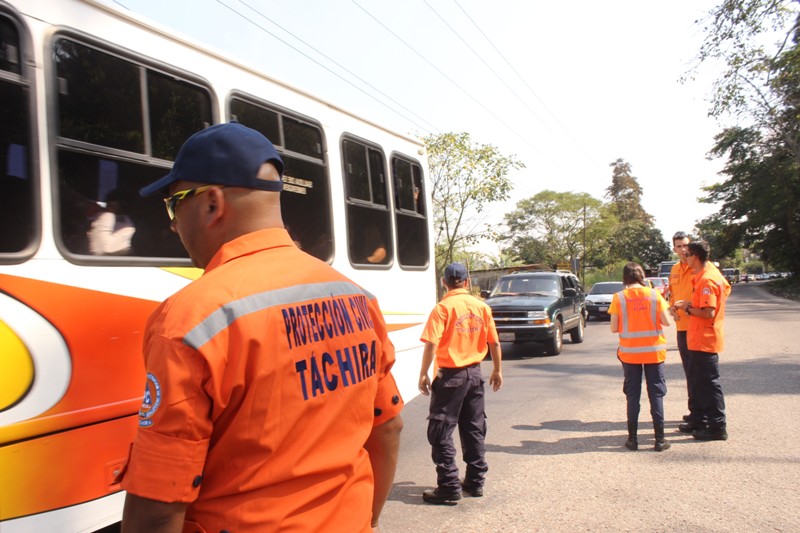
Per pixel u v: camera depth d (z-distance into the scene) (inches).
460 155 896.3
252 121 159.6
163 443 48.5
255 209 60.1
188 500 49.0
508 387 376.8
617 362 462.3
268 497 51.9
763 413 273.6
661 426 229.3
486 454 235.1
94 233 113.5
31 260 101.9
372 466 72.1
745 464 208.2
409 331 232.5
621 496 185.8
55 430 101.0
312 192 181.2
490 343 199.9
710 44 734.5
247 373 51.4
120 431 112.2
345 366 59.7
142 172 125.3
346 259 194.5
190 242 61.9
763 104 851.4
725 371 383.2
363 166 210.4
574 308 603.2
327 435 56.4
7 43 103.3
